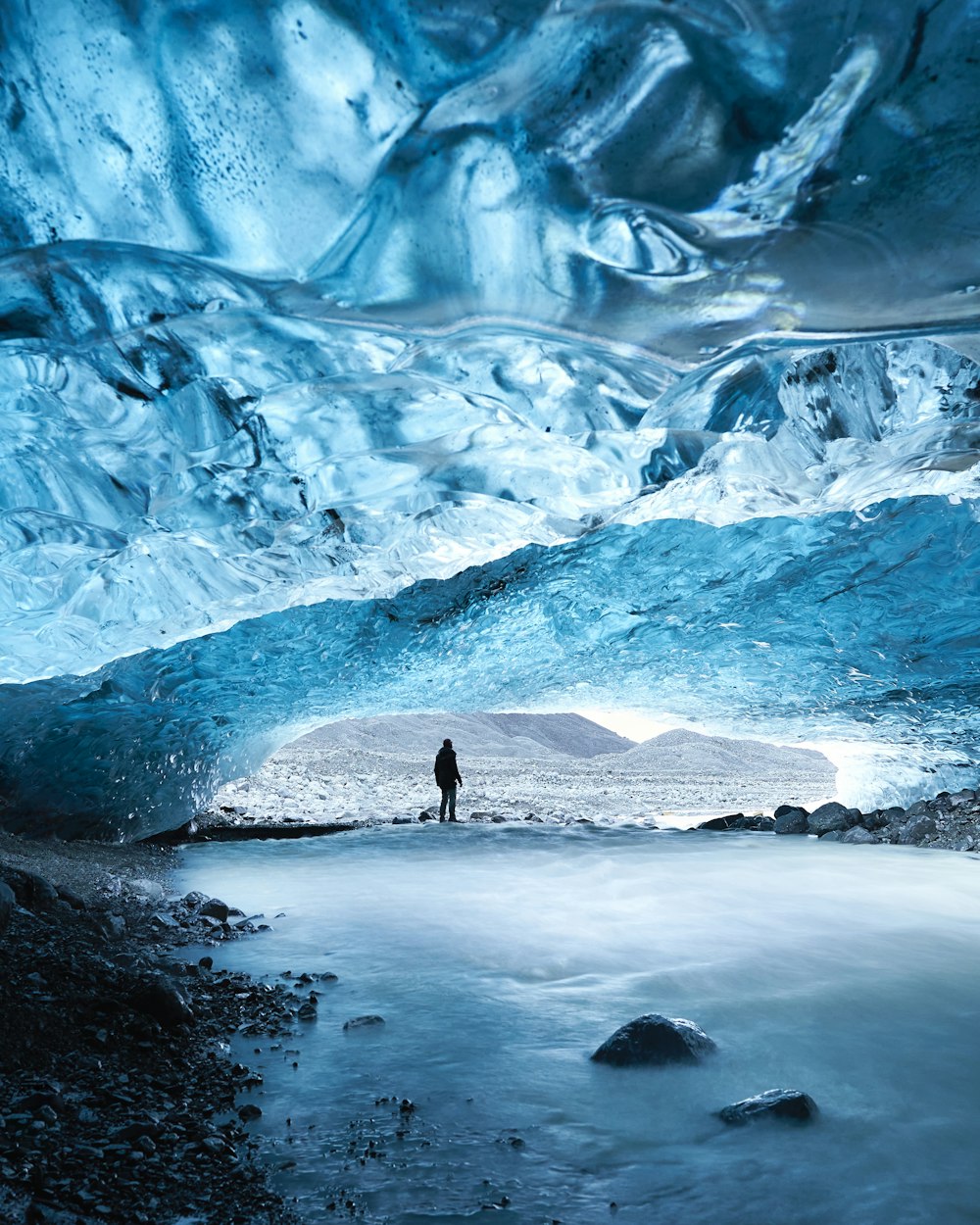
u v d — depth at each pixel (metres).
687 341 6.68
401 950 5.41
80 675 7.78
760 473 7.39
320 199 6.02
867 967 5.04
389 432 7.59
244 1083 3.39
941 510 7.02
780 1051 3.77
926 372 7.99
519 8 5.29
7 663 7.36
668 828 12.27
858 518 7.17
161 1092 3.29
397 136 5.77
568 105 5.44
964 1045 3.84
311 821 12.42
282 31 5.61
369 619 8.13
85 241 6.18
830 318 6.29
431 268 6.12
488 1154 2.85
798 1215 2.49
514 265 6.02
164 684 8.41
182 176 6.04
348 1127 3.04
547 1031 4.01
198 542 7.51
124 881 6.99
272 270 6.21
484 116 5.57
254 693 9.18
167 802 9.97
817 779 28.89
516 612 8.64
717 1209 2.52
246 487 7.55
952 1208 2.54
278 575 7.58
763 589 8.27
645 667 10.38
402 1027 4.05
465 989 4.63
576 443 7.60
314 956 5.29
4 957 4.06
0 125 5.88
